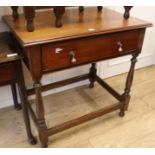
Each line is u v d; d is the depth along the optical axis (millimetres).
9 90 1509
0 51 976
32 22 918
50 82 1649
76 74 1750
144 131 1386
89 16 1218
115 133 1363
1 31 1283
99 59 1100
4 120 1443
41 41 854
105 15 1252
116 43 1104
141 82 1940
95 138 1323
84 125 1419
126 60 1998
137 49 1224
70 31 953
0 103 1525
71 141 1297
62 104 1614
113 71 1986
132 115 1522
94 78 1731
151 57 2195
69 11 1307
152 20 1910
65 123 1237
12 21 1100
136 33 1150
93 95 1731
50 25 1021
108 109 1379
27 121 1195
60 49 942
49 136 1279
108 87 1562
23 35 891
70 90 1788
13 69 962
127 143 1293
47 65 956
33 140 1260
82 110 1558
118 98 1469
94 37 1005
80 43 982
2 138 1307
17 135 1332
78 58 1021
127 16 1181
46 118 1468
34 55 896
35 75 956
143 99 1703
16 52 973
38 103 1068
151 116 1518
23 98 1102
